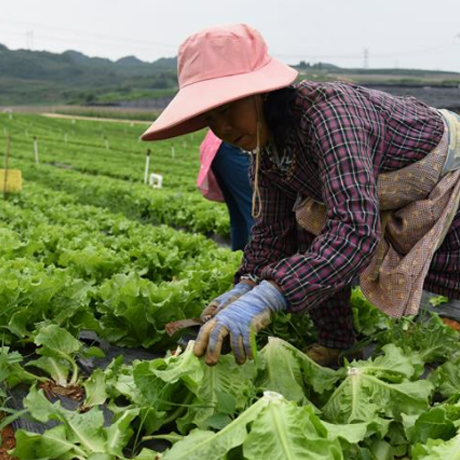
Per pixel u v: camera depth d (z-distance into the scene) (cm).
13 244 626
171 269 612
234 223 637
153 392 265
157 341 378
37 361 324
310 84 278
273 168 310
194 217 1182
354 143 261
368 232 254
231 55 266
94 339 384
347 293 374
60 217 1078
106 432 252
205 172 593
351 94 278
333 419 285
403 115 298
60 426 250
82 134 5778
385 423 268
